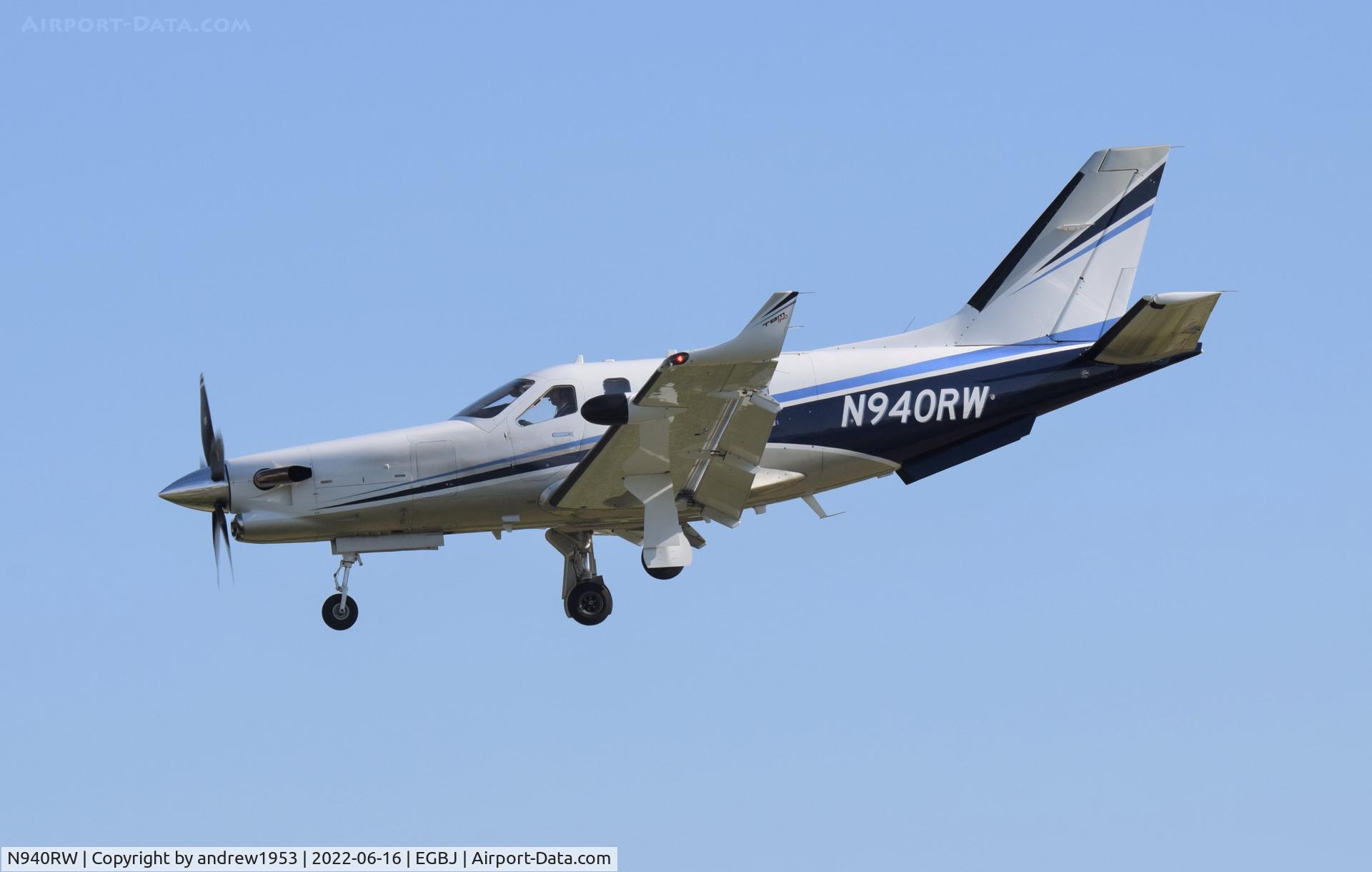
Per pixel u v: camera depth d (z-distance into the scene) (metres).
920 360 61.41
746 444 53.97
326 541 60.81
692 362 47.41
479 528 61.16
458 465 59.16
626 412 50.06
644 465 55.38
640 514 59.69
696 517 59.72
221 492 58.78
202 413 59.56
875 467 61.06
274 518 58.72
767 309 46.84
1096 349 61.03
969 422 61.25
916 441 61.00
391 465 59.03
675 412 50.97
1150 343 60.69
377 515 59.38
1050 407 62.03
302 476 58.84
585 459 54.69
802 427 59.56
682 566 55.72
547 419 59.50
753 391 50.06
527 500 59.62
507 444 59.22
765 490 59.62
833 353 61.12
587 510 58.97
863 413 60.16
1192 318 59.19
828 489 61.91
